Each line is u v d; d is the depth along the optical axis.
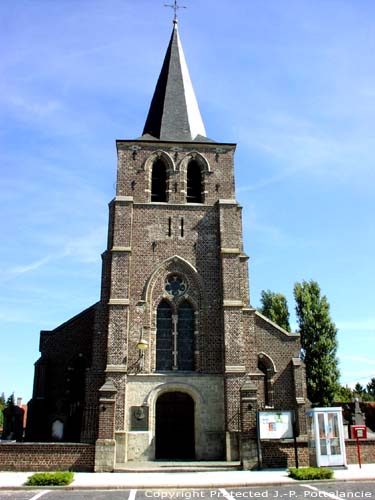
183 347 31.45
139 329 31.05
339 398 53.84
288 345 34.34
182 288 32.59
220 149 36.09
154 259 32.81
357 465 26.02
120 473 25.06
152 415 29.22
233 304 31.20
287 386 33.53
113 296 30.98
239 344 30.38
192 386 29.98
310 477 21.27
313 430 25.09
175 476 23.48
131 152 35.38
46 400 34.78
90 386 29.88
